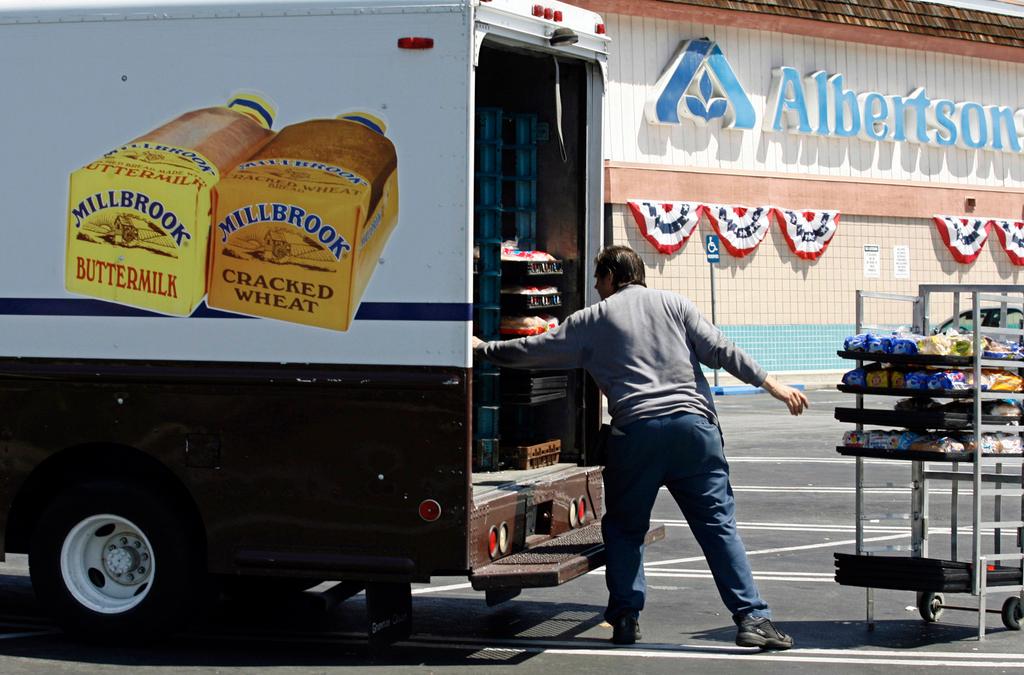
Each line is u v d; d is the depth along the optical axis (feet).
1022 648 24.66
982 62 99.96
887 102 94.12
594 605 28.35
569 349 24.17
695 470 23.89
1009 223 100.73
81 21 23.73
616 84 80.69
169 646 24.47
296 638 25.22
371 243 22.59
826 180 90.63
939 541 35.65
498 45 24.68
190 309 23.32
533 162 28.14
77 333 23.79
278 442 22.93
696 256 84.12
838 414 25.70
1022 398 24.90
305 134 22.89
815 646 24.72
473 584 22.41
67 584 24.07
